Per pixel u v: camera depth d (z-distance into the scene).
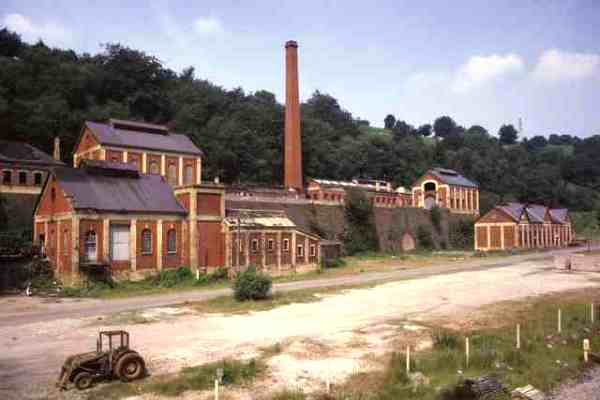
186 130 89.88
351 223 68.56
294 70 77.81
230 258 43.47
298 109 77.75
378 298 32.75
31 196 52.84
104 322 24.84
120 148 56.84
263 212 49.66
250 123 103.25
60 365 17.72
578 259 55.16
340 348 20.39
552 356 19.95
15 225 48.84
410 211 78.94
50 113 71.44
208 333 22.75
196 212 42.25
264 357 18.98
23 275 36.31
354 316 26.91
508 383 16.86
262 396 15.16
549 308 29.33
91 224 36.75
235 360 18.31
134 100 94.25
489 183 137.12
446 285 39.03
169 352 19.48
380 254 68.25
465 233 88.06
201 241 42.44
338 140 131.12
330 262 52.72
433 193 95.62
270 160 99.38
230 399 14.86
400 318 26.41
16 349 19.77
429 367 17.81
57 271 38.06
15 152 54.03
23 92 76.38
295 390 15.55
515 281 41.84
